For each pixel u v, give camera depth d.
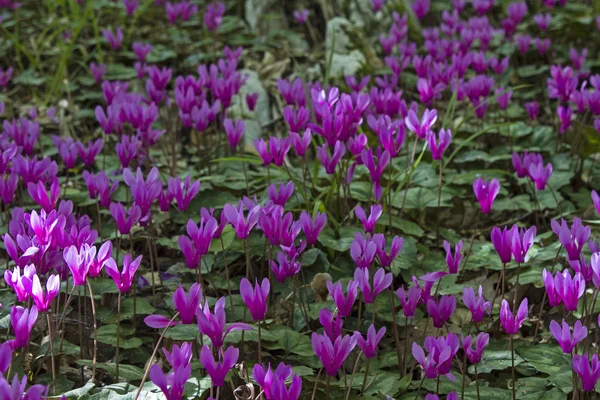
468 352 2.88
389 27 8.37
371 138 5.64
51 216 3.03
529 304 4.24
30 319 2.59
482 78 5.56
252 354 3.57
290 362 3.52
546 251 4.30
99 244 4.62
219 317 2.52
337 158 3.96
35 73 7.99
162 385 2.34
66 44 8.16
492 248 4.55
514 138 6.23
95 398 2.91
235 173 5.54
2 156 3.88
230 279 4.26
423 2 8.05
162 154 6.24
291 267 3.32
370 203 4.77
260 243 4.36
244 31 8.84
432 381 3.31
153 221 4.96
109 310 3.78
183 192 3.89
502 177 5.67
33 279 2.69
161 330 3.67
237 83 5.30
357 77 7.53
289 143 4.02
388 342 3.83
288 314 3.98
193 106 5.13
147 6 9.55
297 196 4.68
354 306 4.01
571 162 5.75
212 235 3.07
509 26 7.45
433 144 4.17
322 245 4.45
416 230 4.53
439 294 3.99
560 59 8.24
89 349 3.66
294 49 8.38
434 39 7.33
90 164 4.55
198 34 8.98
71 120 7.06
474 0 8.13
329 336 2.80
